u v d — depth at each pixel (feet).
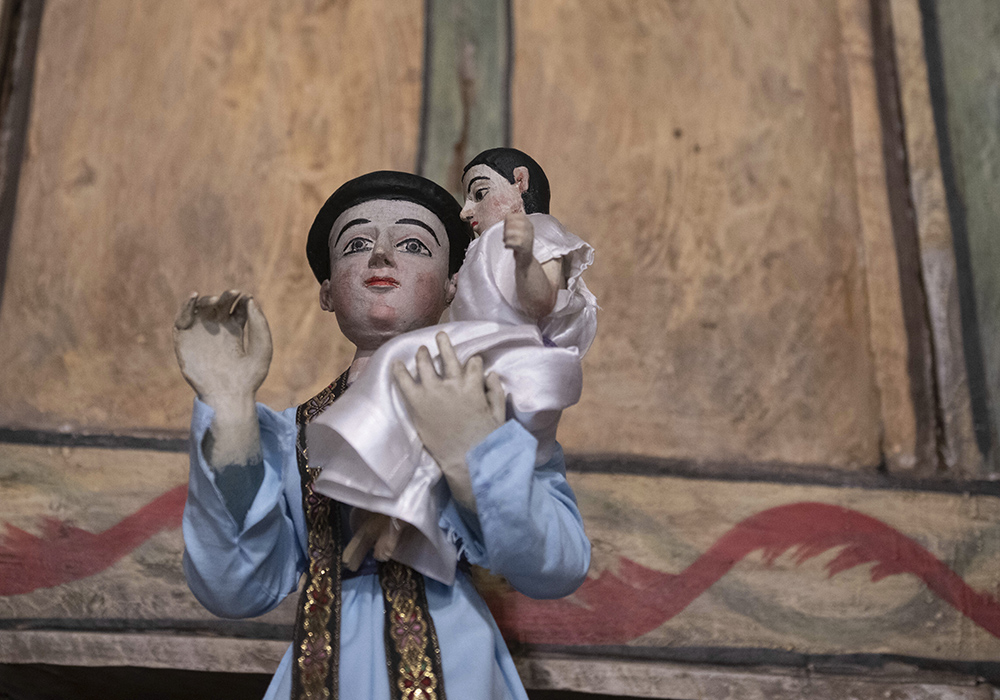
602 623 9.25
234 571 5.83
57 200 11.18
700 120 12.09
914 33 12.56
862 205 11.75
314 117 11.85
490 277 6.07
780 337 11.09
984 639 9.41
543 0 12.53
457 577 6.06
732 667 9.12
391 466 5.33
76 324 10.66
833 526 9.95
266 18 12.27
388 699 5.39
